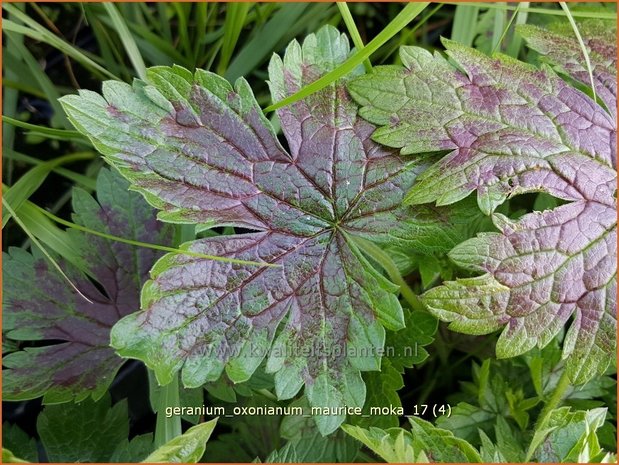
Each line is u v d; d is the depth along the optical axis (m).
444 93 0.17
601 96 0.18
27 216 0.20
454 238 0.17
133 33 0.25
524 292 0.16
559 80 0.18
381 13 0.28
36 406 0.22
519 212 0.22
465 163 0.17
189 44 0.25
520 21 0.23
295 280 0.17
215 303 0.16
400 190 0.17
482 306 0.16
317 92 0.17
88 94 0.16
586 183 0.17
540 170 0.17
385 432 0.16
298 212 0.17
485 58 0.18
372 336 0.16
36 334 0.20
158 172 0.16
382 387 0.19
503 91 0.17
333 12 0.26
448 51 0.18
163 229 0.21
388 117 0.17
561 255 0.17
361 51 0.17
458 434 0.20
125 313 0.20
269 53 0.24
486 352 0.23
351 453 0.19
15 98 0.25
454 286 0.16
